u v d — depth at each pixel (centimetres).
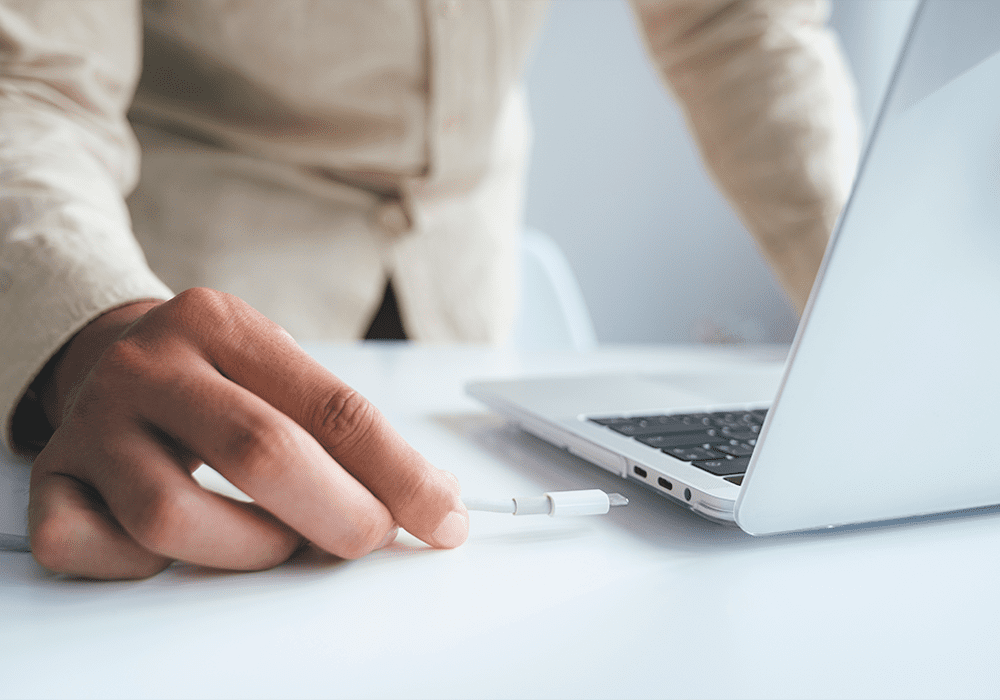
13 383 34
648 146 266
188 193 93
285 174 96
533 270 159
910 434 27
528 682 19
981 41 22
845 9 260
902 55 22
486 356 88
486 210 113
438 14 85
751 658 21
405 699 18
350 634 22
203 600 24
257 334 29
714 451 36
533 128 260
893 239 23
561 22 254
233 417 26
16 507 30
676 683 19
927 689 19
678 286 277
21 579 25
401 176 99
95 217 41
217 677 19
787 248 89
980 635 22
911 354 25
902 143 22
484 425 52
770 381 58
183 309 29
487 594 25
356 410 28
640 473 35
